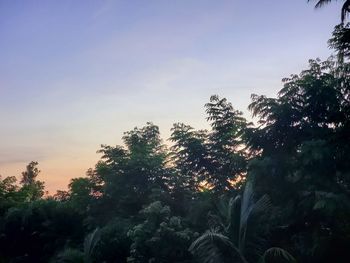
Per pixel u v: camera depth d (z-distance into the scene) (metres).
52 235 26.22
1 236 29.28
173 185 21.52
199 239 11.30
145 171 22.19
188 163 20.83
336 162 13.42
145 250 15.40
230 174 19.08
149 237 15.38
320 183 13.47
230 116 19.69
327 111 15.26
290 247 14.20
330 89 15.16
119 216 21.84
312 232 13.73
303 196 13.88
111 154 23.77
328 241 13.52
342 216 13.45
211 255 11.76
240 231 11.72
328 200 12.02
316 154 12.78
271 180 14.99
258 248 12.34
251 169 15.87
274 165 14.63
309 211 13.71
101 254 19.05
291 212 14.05
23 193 35.59
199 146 19.97
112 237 19.27
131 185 21.91
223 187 18.84
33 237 29.20
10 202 33.22
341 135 12.26
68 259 19.38
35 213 28.36
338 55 12.46
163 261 14.75
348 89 15.04
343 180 14.56
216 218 13.95
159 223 15.80
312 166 13.63
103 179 24.62
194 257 14.41
